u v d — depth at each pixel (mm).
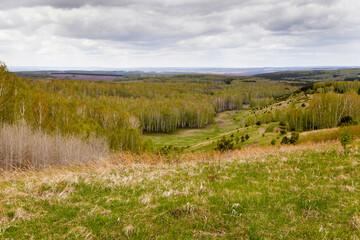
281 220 5699
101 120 77750
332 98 85562
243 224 5473
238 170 11305
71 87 155375
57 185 7992
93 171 11086
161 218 5723
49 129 34406
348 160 11531
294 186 8289
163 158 14266
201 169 11398
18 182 8984
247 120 120875
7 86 28047
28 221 5387
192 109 130375
